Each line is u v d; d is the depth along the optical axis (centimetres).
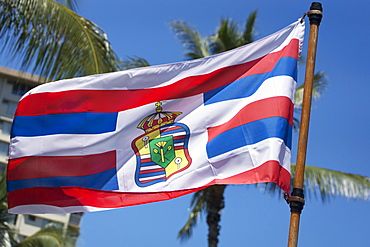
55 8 1507
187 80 1139
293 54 1121
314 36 1076
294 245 952
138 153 1119
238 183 1050
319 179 2231
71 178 1130
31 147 1145
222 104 1113
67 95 1154
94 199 1116
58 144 1142
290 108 1092
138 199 1096
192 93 1131
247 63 1134
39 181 1137
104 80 1154
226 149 1079
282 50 1130
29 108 1155
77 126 1144
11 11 1493
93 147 1134
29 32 1484
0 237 2139
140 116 1135
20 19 1490
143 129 1130
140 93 1145
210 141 1098
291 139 1084
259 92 1105
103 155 1130
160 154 1110
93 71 1477
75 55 1484
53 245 2309
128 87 1150
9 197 1145
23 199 1136
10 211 1142
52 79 1474
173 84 1140
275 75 1110
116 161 1124
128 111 1141
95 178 1124
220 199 2348
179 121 1120
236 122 1093
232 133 1088
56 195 1136
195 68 1144
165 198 1090
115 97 1149
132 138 1129
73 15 1515
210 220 2330
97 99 1150
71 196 1130
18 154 1145
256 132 1075
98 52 1498
